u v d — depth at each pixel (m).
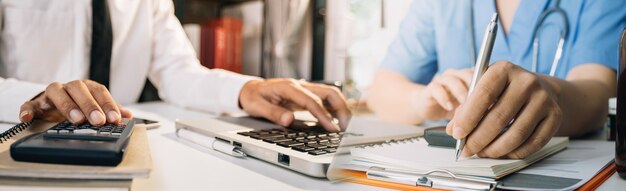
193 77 0.85
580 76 0.50
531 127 0.33
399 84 0.41
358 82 0.41
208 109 0.76
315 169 0.31
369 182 0.30
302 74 1.35
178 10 1.37
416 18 0.43
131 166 0.26
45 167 0.25
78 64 0.93
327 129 0.48
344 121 0.48
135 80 1.01
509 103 0.32
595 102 0.50
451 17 0.45
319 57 1.29
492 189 0.28
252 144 0.38
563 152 0.42
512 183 0.29
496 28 0.33
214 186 0.30
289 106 0.58
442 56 0.44
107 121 0.41
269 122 0.53
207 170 0.34
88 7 0.94
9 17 0.88
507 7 0.48
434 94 0.41
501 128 0.32
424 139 0.39
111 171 0.26
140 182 0.30
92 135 0.31
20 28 0.88
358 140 0.36
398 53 0.42
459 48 0.45
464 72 0.43
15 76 0.89
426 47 0.43
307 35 1.34
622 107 0.33
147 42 1.01
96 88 0.45
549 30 0.50
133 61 1.00
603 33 0.50
